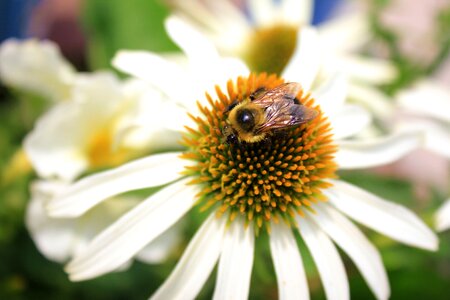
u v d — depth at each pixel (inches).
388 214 8.6
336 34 12.5
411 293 9.7
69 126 9.5
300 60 9.1
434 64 11.9
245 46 12.0
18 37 13.4
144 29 11.0
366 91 11.5
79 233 9.3
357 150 8.9
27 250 9.9
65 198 8.2
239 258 8.3
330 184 8.6
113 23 11.0
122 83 10.5
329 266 8.4
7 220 9.9
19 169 9.9
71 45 12.9
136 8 11.0
